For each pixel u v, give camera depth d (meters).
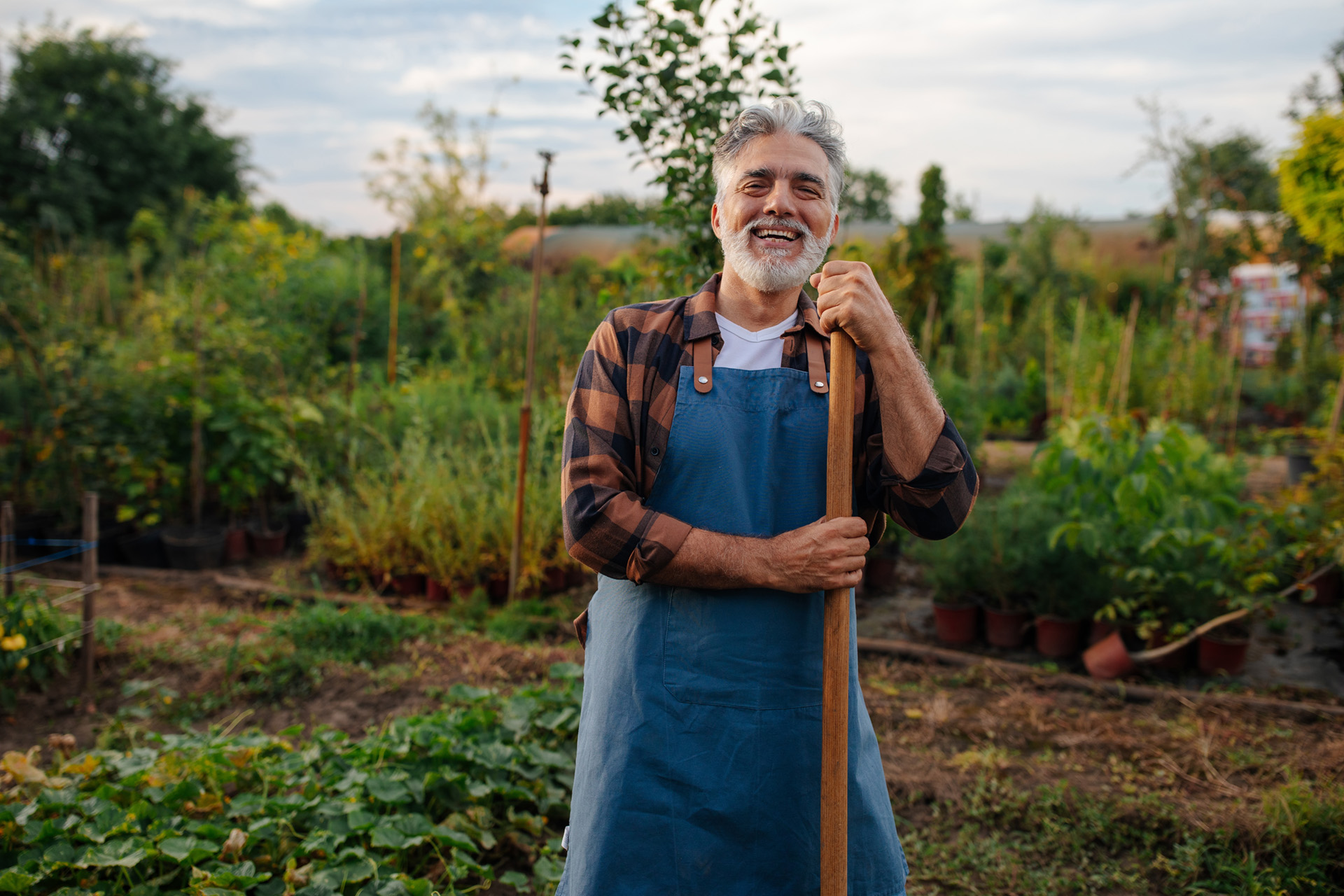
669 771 1.45
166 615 4.88
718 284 1.65
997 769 3.19
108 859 2.17
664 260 3.56
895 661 4.35
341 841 2.38
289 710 3.74
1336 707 3.79
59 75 19.66
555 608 4.95
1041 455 5.33
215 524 6.30
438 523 5.23
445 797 2.70
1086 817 2.87
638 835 1.45
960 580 4.64
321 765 2.90
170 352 6.18
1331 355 10.14
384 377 8.69
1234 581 4.42
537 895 2.45
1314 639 4.61
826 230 1.55
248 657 4.07
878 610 5.17
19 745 3.46
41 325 6.37
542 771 2.88
